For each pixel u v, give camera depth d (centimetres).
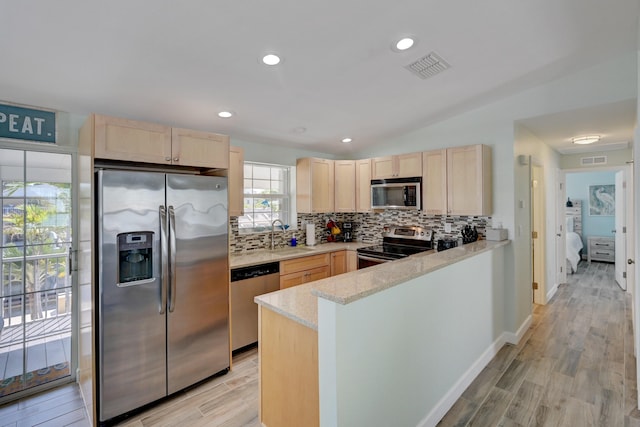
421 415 189
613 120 309
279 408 176
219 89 235
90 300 208
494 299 292
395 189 375
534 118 302
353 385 141
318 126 343
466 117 341
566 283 536
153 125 226
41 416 215
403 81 255
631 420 202
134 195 212
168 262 225
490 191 324
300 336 161
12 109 225
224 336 261
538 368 266
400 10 170
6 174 228
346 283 152
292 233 418
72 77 198
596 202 715
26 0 135
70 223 252
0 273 229
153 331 220
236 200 312
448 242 324
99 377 201
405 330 174
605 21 197
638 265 221
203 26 164
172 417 211
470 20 185
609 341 314
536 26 197
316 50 198
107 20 152
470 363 248
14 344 235
